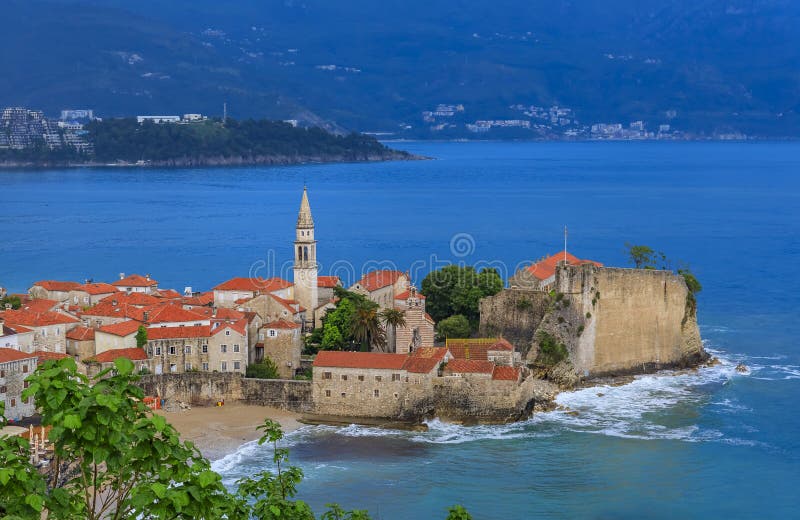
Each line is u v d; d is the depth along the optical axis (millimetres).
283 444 174000
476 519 143125
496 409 186000
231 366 199625
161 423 57719
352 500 149250
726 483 157625
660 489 154875
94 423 56156
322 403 190375
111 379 58531
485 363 187875
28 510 54938
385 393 187500
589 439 177375
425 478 158250
